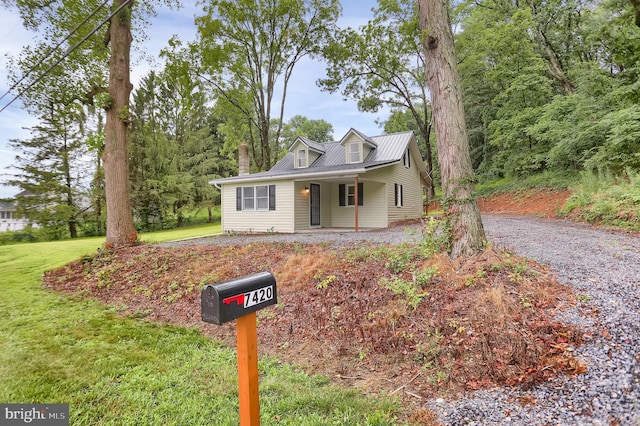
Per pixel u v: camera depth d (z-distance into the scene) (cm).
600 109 1194
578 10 1530
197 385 268
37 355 332
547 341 273
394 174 1419
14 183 1903
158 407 236
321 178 1208
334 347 331
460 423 202
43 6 900
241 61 1752
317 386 262
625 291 349
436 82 503
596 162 1130
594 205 930
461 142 487
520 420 198
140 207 2188
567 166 1552
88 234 2138
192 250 827
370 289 432
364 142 1386
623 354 242
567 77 1580
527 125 1703
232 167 2925
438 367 272
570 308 321
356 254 581
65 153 2016
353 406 229
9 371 297
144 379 279
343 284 463
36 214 1939
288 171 1430
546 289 363
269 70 1881
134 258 791
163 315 477
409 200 1602
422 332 323
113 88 948
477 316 322
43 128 1942
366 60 1903
